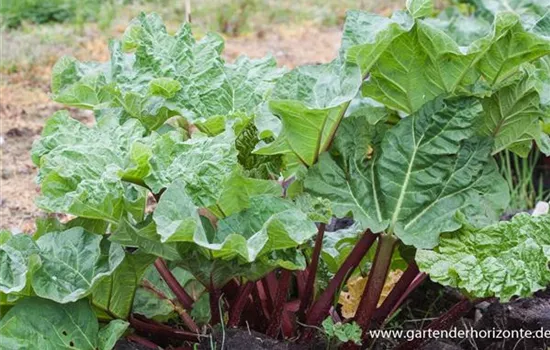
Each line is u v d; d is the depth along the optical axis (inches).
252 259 117.0
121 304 127.5
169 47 135.3
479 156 130.2
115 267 120.9
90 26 303.6
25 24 297.7
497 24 124.0
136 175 122.6
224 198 124.8
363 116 131.3
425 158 130.0
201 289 136.3
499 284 123.9
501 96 131.3
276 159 131.9
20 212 177.8
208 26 308.5
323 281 137.6
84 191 121.5
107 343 121.2
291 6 342.3
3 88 234.7
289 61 275.1
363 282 139.9
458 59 127.3
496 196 129.6
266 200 124.3
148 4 329.4
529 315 136.7
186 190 121.3
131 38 137.5
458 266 125.2
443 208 129.0
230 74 137.5
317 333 132.5
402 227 128.9
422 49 127.2
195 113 133.4
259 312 135.2
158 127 135.3
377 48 125.0
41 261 121.4
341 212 128.0
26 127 209.3
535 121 131.7
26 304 120.9
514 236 126.8
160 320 133.0
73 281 122.4
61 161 123.3
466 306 131.6
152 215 121.7
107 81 138.8
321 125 124.6
